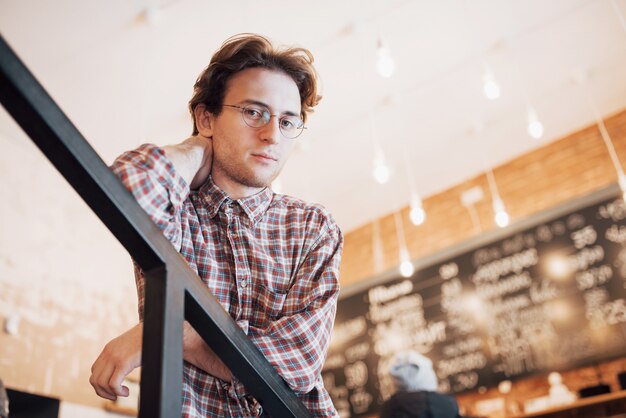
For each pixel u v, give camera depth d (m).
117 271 4.30
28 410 3.29
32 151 3.98
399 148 4.34
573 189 4.21
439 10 3.29
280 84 1.12
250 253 1.04
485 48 3.58
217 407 0.93
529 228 4.24
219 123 1.09
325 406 0.99
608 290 3.79
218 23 3.22
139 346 0.82
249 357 0.76
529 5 3.33
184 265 0.66
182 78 3.52
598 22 3.50
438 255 4.58
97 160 0.58
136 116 3.75
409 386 2.71
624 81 3.94
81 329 3.84
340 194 4.79
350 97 3.84
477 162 4.58
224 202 1.05
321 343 0.96
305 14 3.22
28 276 3.63
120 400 3.81
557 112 4.18
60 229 3.98
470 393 4.08
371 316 4.73
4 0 2.98
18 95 0.51
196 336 0.90
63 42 3.24
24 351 3.42
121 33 3.22
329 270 1.06
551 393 3.67
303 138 4.14
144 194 0.83
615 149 4.13
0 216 3.61
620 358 3.61
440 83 3.80
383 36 3.41
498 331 4.11
